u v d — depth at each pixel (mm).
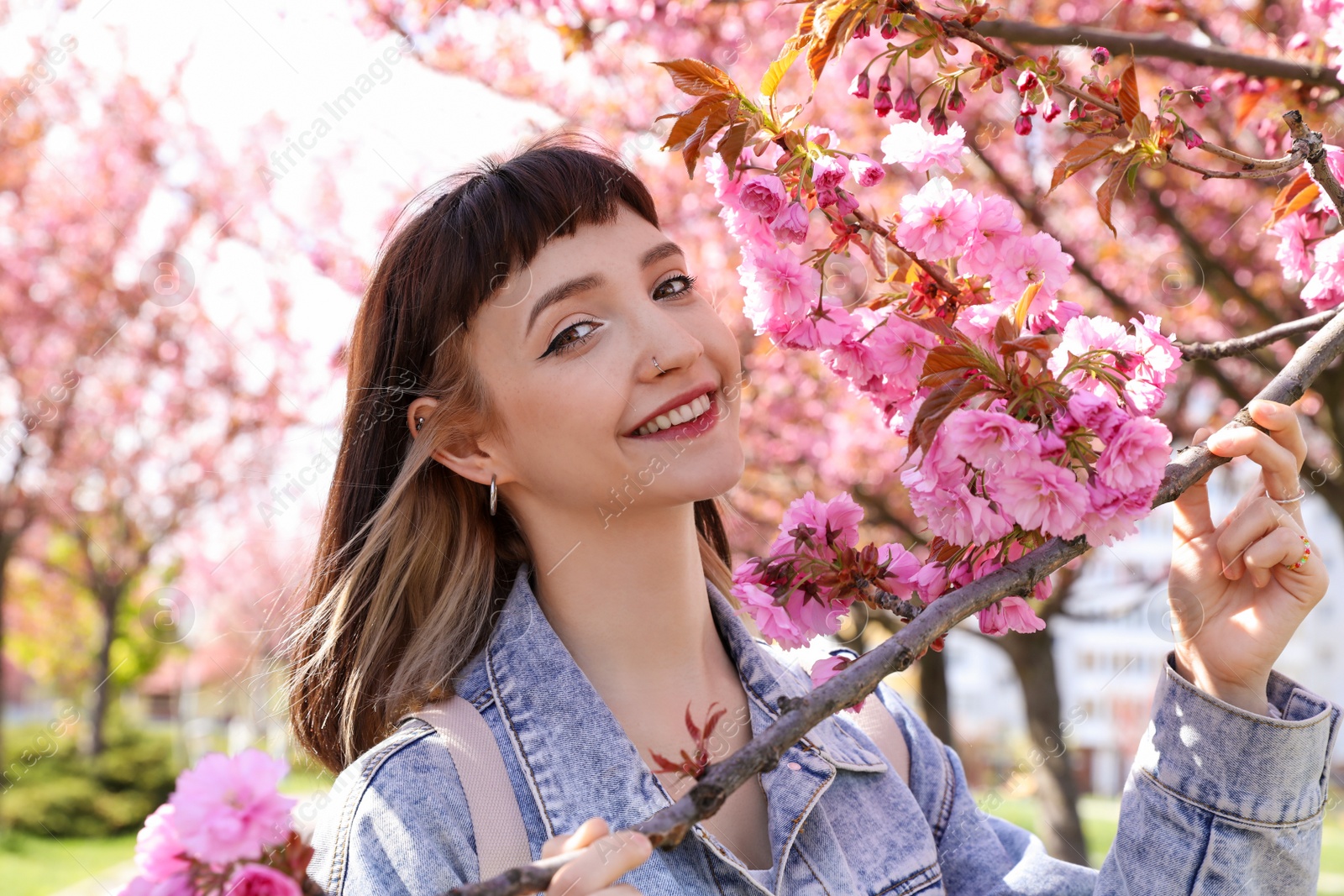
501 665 1291
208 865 749
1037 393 971
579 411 1161
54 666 13539
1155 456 925
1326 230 1431
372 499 1453
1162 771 1212
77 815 9906
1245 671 1170
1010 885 1390
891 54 1247
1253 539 1144
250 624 7219
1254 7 3197
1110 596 6164
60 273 7641
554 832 1172
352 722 1418
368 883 1123
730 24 4648
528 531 1334
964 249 1202
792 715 802
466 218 1237
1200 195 5730
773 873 1202
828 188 1150
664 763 831
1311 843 1182
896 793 1347
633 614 1281
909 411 1135
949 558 1035
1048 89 1231
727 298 5262
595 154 1278
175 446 8219
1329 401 5738
